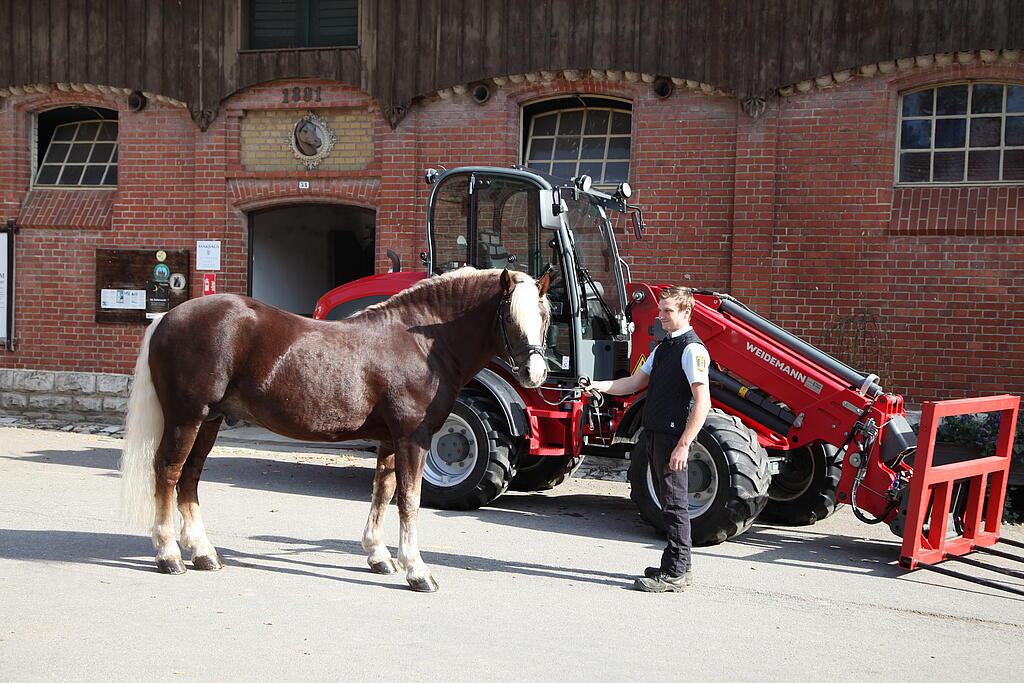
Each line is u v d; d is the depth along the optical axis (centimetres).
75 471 954
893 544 776
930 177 1057
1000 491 746
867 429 722
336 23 1262
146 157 1307
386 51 1215
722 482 717
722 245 1110
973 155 1042
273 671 446
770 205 1085
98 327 1323
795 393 759
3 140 1353
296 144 1259
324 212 1447
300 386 576
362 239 1516
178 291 1295
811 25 1070
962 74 1030
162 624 506
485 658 475
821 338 1073
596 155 1180
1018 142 1025
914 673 482
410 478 590
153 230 1305
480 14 1185
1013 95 1028
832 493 816
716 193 1112
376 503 629
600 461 1123
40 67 1336
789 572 673
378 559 624
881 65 1049
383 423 601
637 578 615
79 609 526
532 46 1167
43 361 1341
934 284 1035
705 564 686
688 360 598
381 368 587
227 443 1174
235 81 1266
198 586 580
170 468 591
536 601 579
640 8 1129
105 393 1310
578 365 811
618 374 861
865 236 1058
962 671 488
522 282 586
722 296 818
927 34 1034
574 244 830
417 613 545
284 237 1377
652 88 1132
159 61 1292
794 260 1081
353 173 1238
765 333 795
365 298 930
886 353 1050
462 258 860
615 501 925
